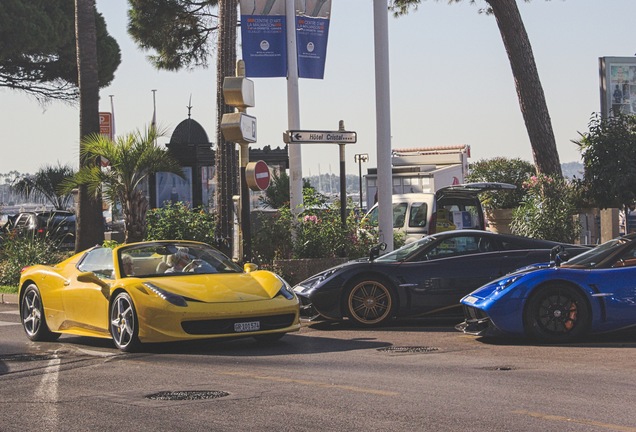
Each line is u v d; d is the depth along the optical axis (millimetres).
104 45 48031
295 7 20828
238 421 6949
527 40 26062
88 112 23609
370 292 13773
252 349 11570
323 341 12227
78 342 12953
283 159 37094
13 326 15461
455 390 8008
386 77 18828
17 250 23531
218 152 21250
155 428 6793
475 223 23781
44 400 8133
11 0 40750
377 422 6777
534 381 8383
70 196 55062
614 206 26062
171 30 32156
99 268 12422
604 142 25750
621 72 35344
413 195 22734
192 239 19391
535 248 13922
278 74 20641
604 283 11141
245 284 11820
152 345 11852
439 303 13703
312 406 7453
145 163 20391
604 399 7441
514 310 11242
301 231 18453
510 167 37938
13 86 44906
